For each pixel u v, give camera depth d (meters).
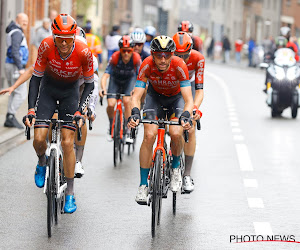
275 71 32.78
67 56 13.39
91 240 12.77
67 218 14.27
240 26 145.38
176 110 14.29
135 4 154.12
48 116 13.93
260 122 31.17
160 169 13.31
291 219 14.55
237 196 16.59
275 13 155.25
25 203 15.43
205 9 149.12
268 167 20.33
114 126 20.11
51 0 65.38
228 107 37.69
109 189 17.03
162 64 13.17
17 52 24.98
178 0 158.75
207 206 15.58
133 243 12.63
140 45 22.23
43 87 13.95
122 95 21.30
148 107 14.27
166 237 13.06
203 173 19.30
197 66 15.27
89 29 31.67
